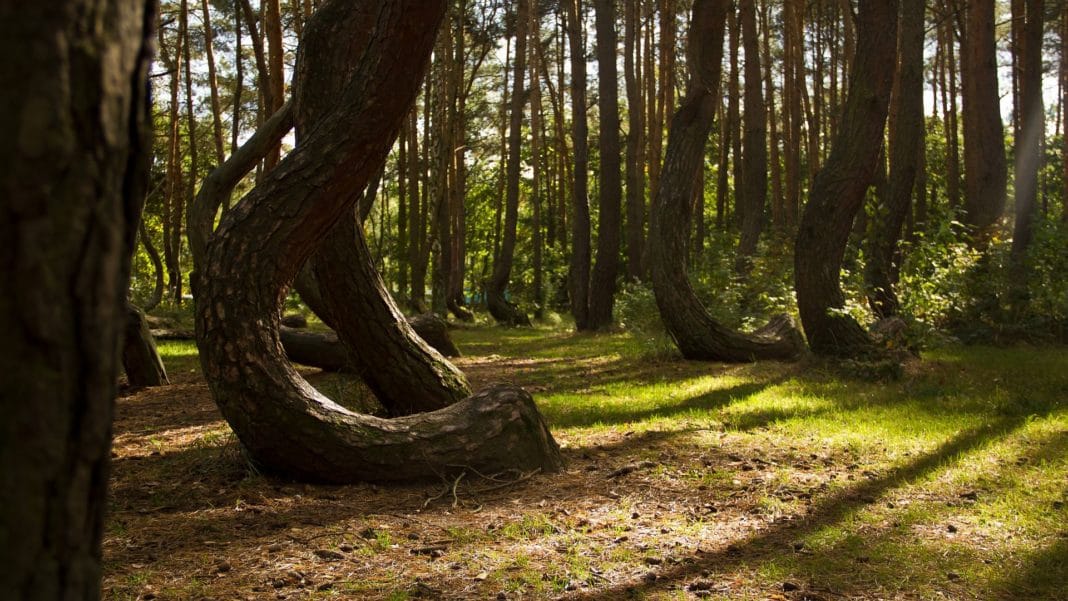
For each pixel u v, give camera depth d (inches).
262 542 174.4
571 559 164.2
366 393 337.7
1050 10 1112.2
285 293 219.5
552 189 1637.6
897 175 609.9
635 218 1029.2
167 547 170.9
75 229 47.6
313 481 219.0
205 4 873.5
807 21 1343.5
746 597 145.6
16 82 45.3
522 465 229.1
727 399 357.4
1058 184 1498.5
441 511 197.8
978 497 203.5
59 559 49.4
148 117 53.6
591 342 709.3
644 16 1277.1
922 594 146.9
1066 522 182.7
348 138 206.5
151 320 759.7
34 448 47.4
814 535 177.3
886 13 448.1
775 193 1189.7
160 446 280.5
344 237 267.6
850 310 464.8
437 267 1147.3
